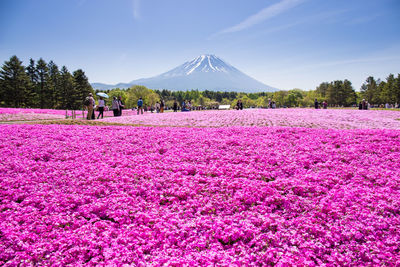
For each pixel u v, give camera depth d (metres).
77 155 11.12
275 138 14.34
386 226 5.98
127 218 6.48
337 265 4.92
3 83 93.94
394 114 35.72
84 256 5.21
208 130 17.12
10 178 8.33
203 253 5.25
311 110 45.59
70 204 7.03
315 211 6.71
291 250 5.29
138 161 10.40
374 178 8.63
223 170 9.41
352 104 172.62
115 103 36.47
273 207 6.98
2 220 6.28
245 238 5.78
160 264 4.95
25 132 14.94
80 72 116.62
